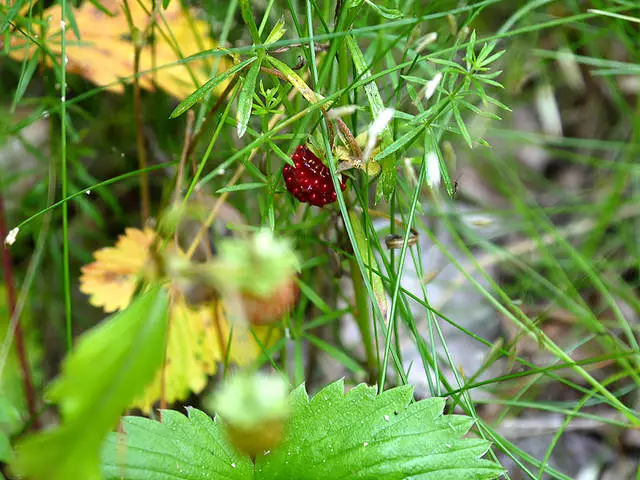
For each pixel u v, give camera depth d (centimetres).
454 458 13
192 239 20
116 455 12
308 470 13
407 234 14
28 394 18
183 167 16
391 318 14
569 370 21
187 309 18
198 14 22
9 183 21
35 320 22
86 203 20
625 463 20
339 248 17
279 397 7
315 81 14
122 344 7
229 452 13
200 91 14
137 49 18
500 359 22
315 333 20
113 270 19
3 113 22
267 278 7
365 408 13
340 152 14
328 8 17
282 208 17
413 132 14
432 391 15
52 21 20
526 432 20
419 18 15
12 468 7
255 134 15
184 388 18
